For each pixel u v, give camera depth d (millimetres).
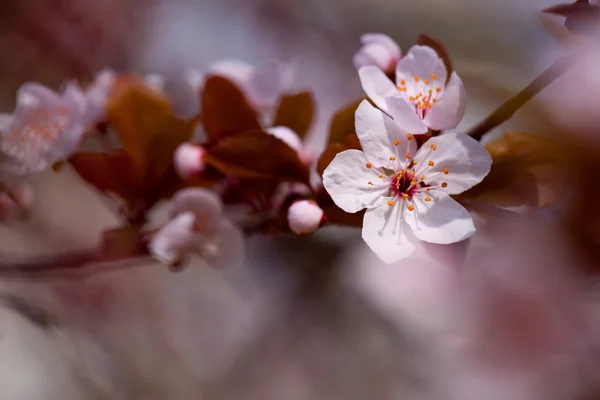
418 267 354
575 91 222
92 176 267
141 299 482
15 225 456
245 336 501
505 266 250
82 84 284
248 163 251
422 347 428
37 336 411
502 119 234
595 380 290
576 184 222
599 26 228
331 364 478
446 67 243
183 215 254
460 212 232
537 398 299
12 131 267
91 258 275
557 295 251
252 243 516
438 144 233
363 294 478
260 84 269
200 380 475
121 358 446
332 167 232
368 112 233
